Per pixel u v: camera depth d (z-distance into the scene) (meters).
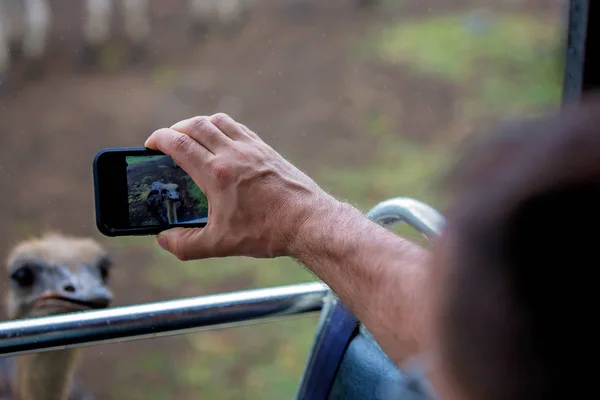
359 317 1.29
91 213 7.26
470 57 11.77
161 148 1.44
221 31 11.98
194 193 1.49
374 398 1.62
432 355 0.72
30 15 10.70
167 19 11.91
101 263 3.04
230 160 1.39
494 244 0.62
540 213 0.61
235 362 5.75
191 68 10.67
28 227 6.89
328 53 11.53
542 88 10.54
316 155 9.07
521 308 0.61
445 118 9.98
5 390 3.52
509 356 0.61
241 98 9.98
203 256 1.47
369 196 8.22
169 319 1.60
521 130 0.66
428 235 1.60
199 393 5.45
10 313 3.06
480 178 0.66
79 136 8.60
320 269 1.34
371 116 9.96
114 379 5.50
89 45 10.77
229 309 1.64
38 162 8.16
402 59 11.55
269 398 5.45
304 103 10.05
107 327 1.57
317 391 1.75
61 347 1.56
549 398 0.60
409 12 13.40
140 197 1.47
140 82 10.14
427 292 0.76
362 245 1.28
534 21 12.93
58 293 2.79
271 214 1.38
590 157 0.61
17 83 10.03
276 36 12.06
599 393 0.58
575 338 0.59
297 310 1.71
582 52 2.03
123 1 11.54
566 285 0.59
